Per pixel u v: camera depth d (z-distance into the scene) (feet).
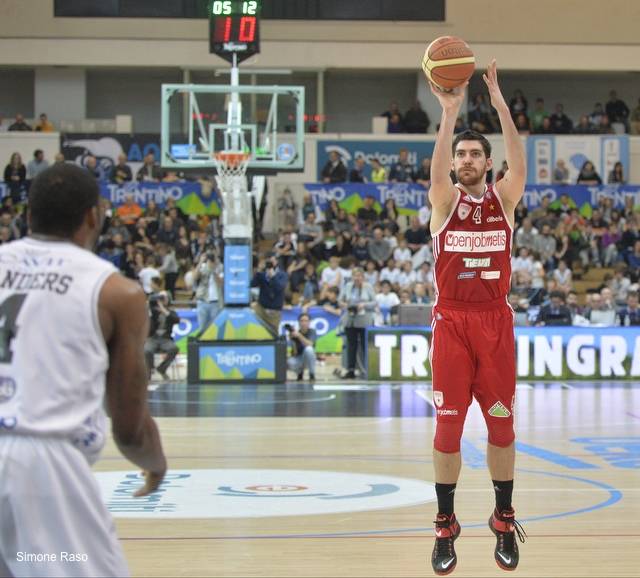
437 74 13.60
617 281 59.41
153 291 47.75
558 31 79.87
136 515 18.69
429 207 67.72
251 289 52.95
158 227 65.41
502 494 14.32
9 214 64.85
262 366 45.52
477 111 78.95
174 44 78.64
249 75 81.15
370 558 15.69
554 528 17.85
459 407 14.05
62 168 8.78
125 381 8.41
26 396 8.06
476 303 14.03
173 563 15.34
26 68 81.05
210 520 18.30
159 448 8.94
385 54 79.41
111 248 61.16
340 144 74.43
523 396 40.42
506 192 14.03
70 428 8.06
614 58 80.07
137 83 84.12
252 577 14.58
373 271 57.31
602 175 74.90
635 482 22.41
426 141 74.59
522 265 59.72
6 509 7.94
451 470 14.05
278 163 46.42
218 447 27.50
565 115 78.95
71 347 8.21
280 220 69.67
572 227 67.21
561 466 24.62
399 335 46.62
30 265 8.45
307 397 40.11
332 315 56.54
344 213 65.92
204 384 45.14
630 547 16.48
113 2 78.64
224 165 45.44
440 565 13.87
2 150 72.59
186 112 76.74
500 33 79.82
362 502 19.99
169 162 45.85
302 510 19.17
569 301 53.21
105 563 8.11
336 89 84.94
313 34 78.95
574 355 46.75
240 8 46.42
